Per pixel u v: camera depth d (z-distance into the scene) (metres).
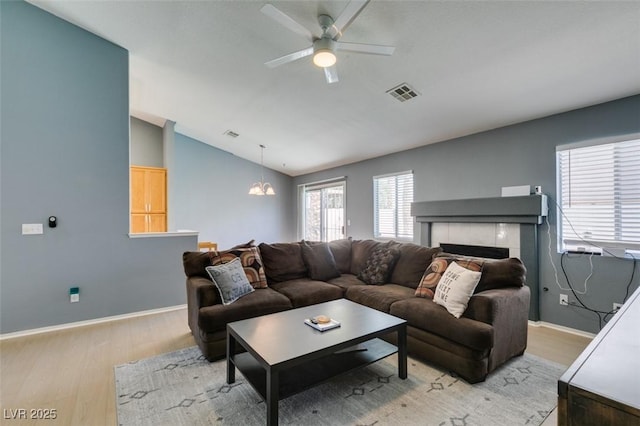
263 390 1.67
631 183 2.82
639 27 2.07
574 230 3.16
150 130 5.94
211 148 7.05
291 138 5.54
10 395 1.94
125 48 3.49
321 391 2.00
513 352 2.36
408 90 3.33
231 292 2.62
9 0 2.97
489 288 2.49
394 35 2.55
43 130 3.11
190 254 3.01
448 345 2.21
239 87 4.02
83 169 3.29
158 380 2.13
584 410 0.54
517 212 3.37
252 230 7.65
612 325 0.87
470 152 4.15
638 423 0.47
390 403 1.87
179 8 2.77
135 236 3.57
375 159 5.75
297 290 3.04
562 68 2.58
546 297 3.30
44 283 3.09
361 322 2.12
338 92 3.67
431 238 4.45
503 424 1.68
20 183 3.00
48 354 2.53
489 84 2.98
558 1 1.98
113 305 3.43
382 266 3.35
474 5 2.13
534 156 3.47
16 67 3.00
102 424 1.68
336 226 6.97
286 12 2.52
